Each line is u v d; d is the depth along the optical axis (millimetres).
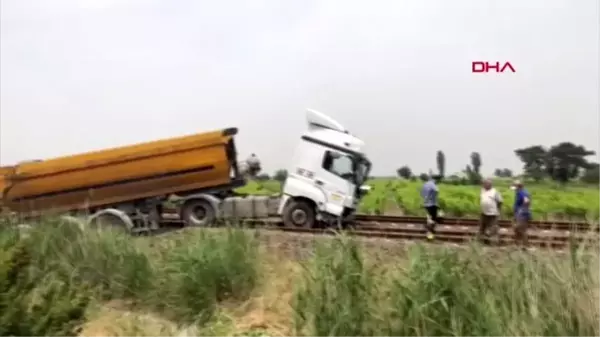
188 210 16547
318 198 15891
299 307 7090
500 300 6137
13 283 5910
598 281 5832
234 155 17016
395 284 6754
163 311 8398
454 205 21609
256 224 16297
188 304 8297
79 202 16562
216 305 8188
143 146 16578
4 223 9711
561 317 5641
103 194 16500
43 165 16531
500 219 17016
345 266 7145
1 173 16547
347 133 16375
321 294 6938
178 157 16531
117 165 16516
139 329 7551
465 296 6184
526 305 5988
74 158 16547
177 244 9305
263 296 8250
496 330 5750
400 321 6273
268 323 7672
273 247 10039
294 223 16047
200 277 8367
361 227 16000
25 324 5656
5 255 6059
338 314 6562
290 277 8500
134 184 16531
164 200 16672
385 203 22641
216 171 16516
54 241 9211
